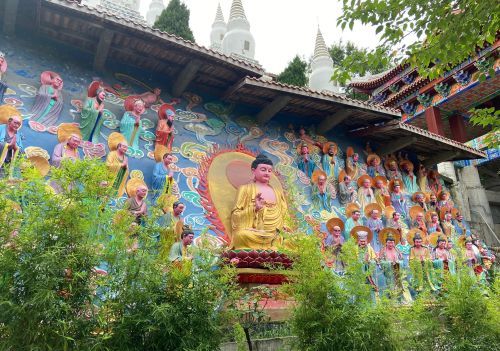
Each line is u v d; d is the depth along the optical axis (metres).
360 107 12.37
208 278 4.33
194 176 10.30
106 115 9.77
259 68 10.66
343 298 4.57
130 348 3.73
